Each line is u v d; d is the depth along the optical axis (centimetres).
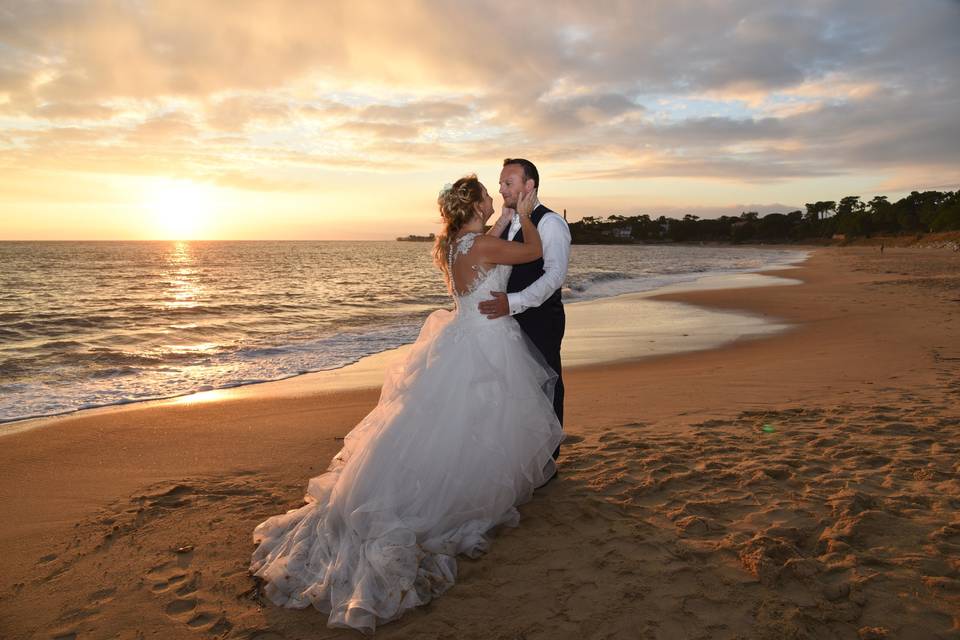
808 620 229
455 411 301
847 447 426
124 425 561
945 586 245
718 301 1817
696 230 18300
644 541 297
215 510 361
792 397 599
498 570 279
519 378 321
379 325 1395
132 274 3816
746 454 420
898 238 10244
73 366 897
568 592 258
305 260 6644
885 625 225
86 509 368
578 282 2831
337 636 237
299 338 1189
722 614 237
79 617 254
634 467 402
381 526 268
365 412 611
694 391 648
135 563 298
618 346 1028
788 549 278
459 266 327
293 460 458
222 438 518
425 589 257
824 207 15588
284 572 268
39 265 4972
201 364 920
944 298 1697
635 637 226
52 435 530
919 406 529
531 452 321
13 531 337
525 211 323
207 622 248
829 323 1267
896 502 327
